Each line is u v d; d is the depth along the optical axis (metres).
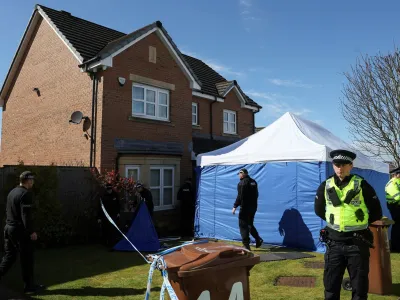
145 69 12.19
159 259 3.56
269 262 7.62
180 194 12.22
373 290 5.47
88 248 9.45
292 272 6.81
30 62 13.94
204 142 15.05
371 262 5.50
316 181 8.77
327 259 4.09
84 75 11.52
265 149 9.77
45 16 12.95
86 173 10.45
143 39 12.18
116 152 11.14
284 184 9.35
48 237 9.45
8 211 5.72
